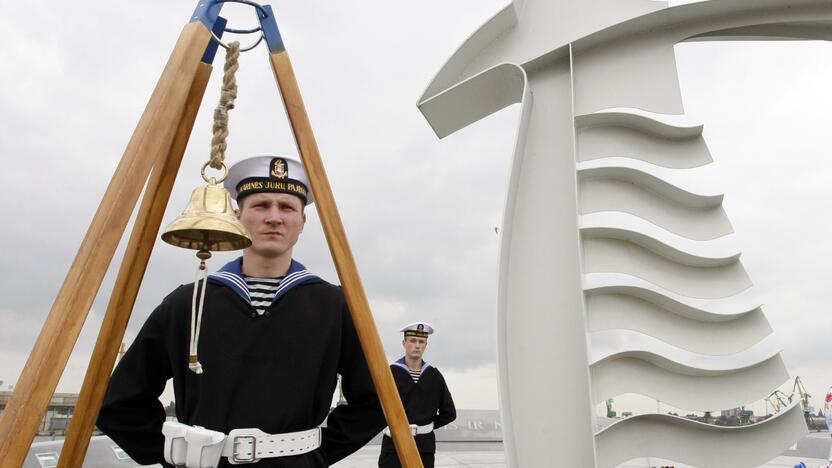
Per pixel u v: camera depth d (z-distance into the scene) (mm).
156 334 2123
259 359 2010
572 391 2973
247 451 1885
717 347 2906
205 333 2018
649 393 2934
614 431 2875
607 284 2969
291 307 2102
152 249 1939
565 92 3396
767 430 2857
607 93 3287
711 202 3018
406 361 6121
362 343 1851
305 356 2053
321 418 2115
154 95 1724
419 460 1845
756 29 3316
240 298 2078
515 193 3316
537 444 2953
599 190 3170
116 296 1896
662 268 3023
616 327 2979
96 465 5297
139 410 2148
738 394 2854
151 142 1661
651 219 3068
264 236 2135
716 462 2852
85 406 1854
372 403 2275
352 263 1864
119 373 2146
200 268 1910
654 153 3150
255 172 2172
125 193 1595
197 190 1871
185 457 1860
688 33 3264
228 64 1923
